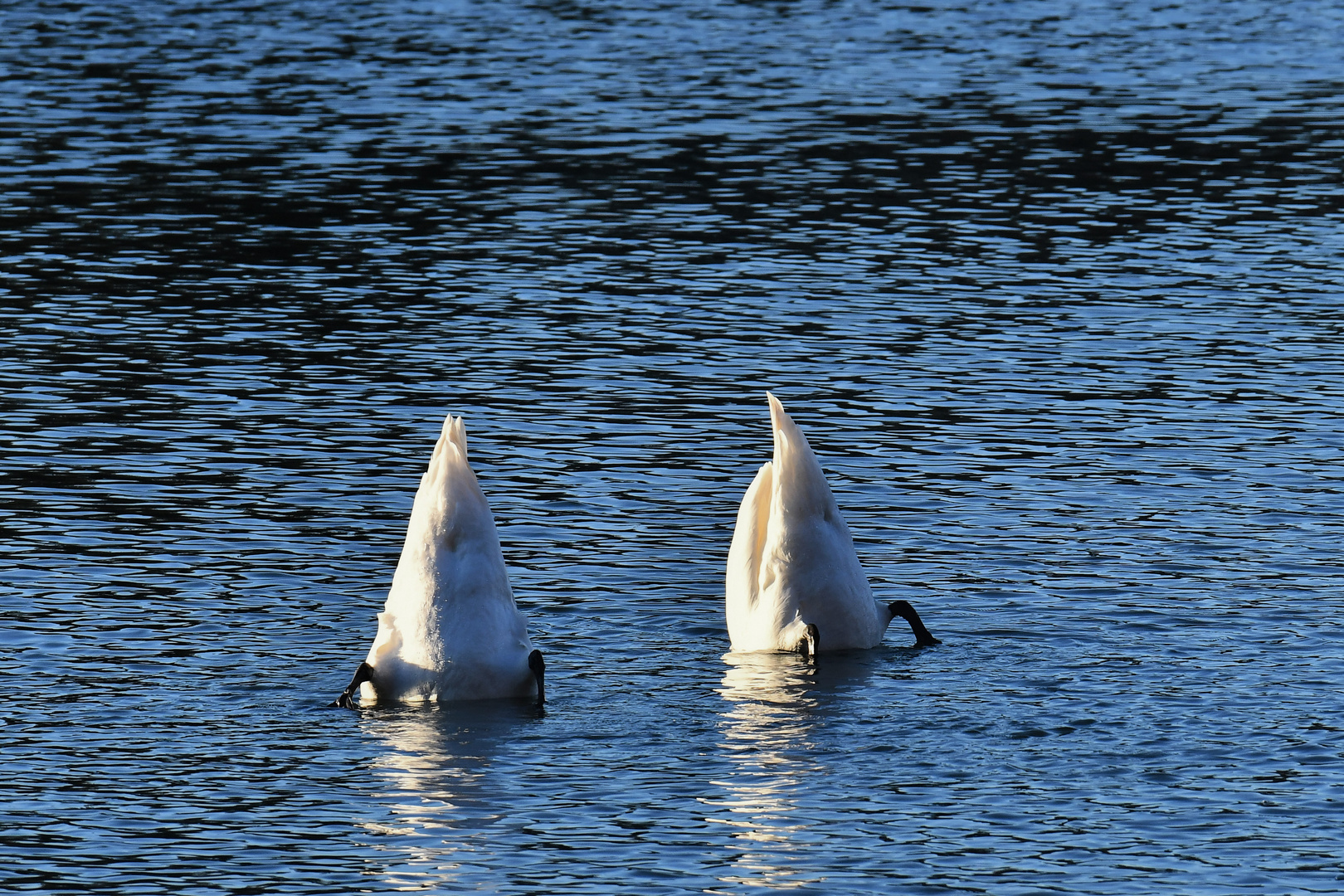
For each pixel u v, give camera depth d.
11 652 15.40
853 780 12.99
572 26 57.66
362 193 36.78
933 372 25.28
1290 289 29.80
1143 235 33.62
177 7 60.47
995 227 34.22
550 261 31.83
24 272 30.78
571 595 17.17
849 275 30.94
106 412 23.23
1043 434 22.36
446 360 25.92
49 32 55.38
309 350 26.42
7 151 39.91
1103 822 12.25
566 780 13.05
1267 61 52.09
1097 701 14.34
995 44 55.09
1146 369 25.27
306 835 12.17
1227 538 18.42
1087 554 18.05
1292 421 22.75
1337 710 14.02
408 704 14.57
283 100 45.75
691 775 13.11
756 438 22.41
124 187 36.97
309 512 19.50
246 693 14.69
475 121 43.59
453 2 62.31
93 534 18.62
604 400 24.02
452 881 11.50
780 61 52.09
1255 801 12.52
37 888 11.39
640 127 43.09
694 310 28.69
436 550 14.70
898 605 15.98
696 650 15.88
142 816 12.43
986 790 12.79
